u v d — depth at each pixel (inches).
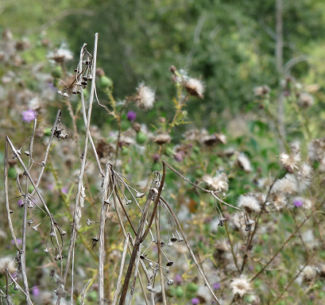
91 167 55.9
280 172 46.1
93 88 36.9
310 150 50.1
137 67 136.3
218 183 44.9
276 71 141.6
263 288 54.7
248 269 49.4
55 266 48.3
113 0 144.0
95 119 90.5
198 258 48.4
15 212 59.7
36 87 70.2
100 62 140.8
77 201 36.1
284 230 57.3
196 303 48.6
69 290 49.3
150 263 36.8
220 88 127.8
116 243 50.1
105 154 50.8
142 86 49.4
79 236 49.1
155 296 49.1
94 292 46.9
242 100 127.5
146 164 57.7
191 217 58.8
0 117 69.0
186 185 57.7
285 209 50.8
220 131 61.0
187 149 56.1
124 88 135.2
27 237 56.1
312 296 50.1
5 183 37.8
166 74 129.2
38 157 64.4
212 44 133.6
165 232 56.6
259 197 47.1
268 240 56.3
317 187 50.9
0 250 57.2
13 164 49.4
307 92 67.1
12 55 72.3
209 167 59.1
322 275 47.8
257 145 65.7
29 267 54.6
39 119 49.9
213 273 49.6
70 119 84.4
